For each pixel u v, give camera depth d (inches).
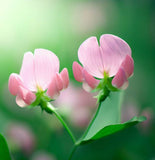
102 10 25.6
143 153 15.6
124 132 15.7
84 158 15.4
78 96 16.1
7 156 10.9
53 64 11.2
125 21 27.1
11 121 16.3
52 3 26.1
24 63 11.2
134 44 26.2
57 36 25.0
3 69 22.6
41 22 25.4
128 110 16.2
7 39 24.1
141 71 21.9
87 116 15.9
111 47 11.2
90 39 11.2
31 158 15.4
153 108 18.9
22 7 26.0
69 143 15.8
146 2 27.7
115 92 11.5
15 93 11.2
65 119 16.0
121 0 27.5
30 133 15.7
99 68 11.3
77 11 25.3
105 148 15.5
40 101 11.2
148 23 27.1
